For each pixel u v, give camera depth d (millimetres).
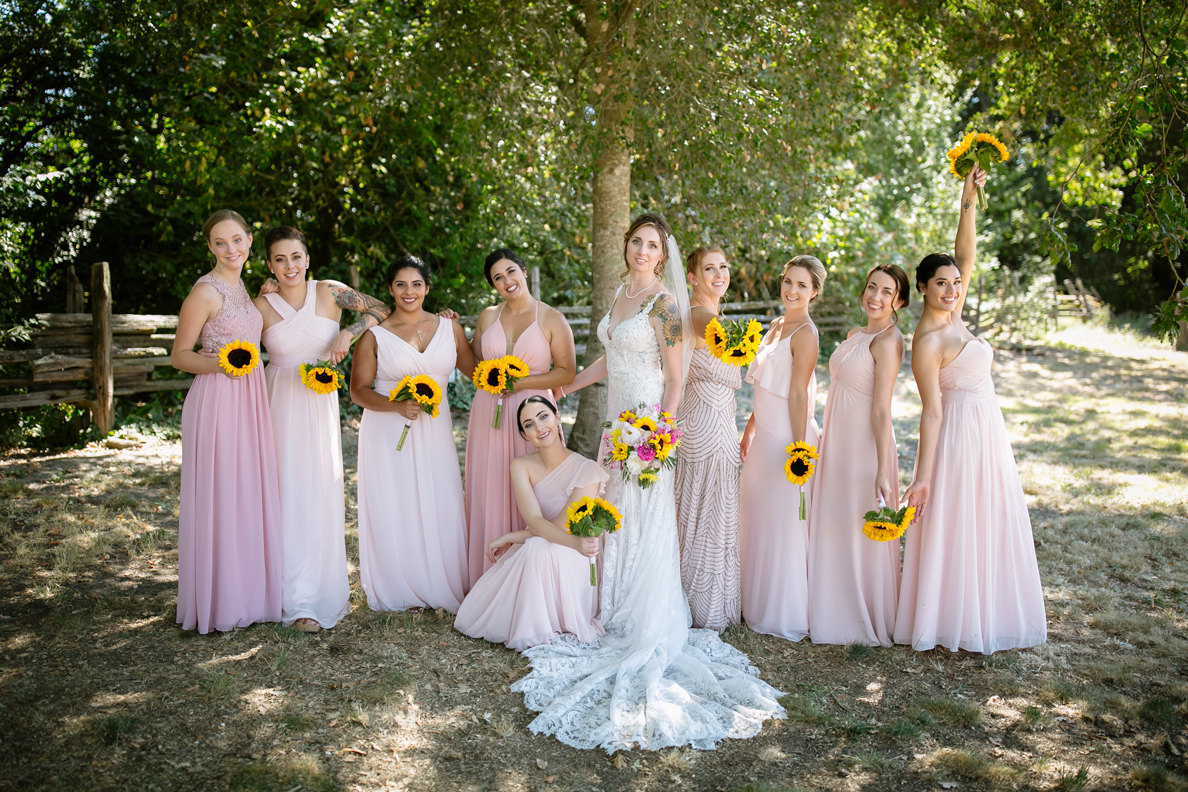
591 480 3699
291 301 3838
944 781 2721
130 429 7645
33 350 7184
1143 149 4027
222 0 7098
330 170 9445
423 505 3959
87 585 4184
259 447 3691
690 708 3100
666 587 3637
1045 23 6219
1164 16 5094
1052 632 3889
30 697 3080
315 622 3740
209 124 8656
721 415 3867
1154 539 5164
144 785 2600
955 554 3656
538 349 4047
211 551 3619
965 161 3873
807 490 3914
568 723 3012
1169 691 3311
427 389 3801
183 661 3387
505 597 3654
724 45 6172
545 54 6836
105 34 8070
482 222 10594
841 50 7176
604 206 6785
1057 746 2938
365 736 2908
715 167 6508
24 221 8711
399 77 7488
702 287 3998
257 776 2641
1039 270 18938
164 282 9547
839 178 8969
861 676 3477
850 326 14516
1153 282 22938
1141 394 10922
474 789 2635
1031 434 8367
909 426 8734
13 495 5656
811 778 2738
